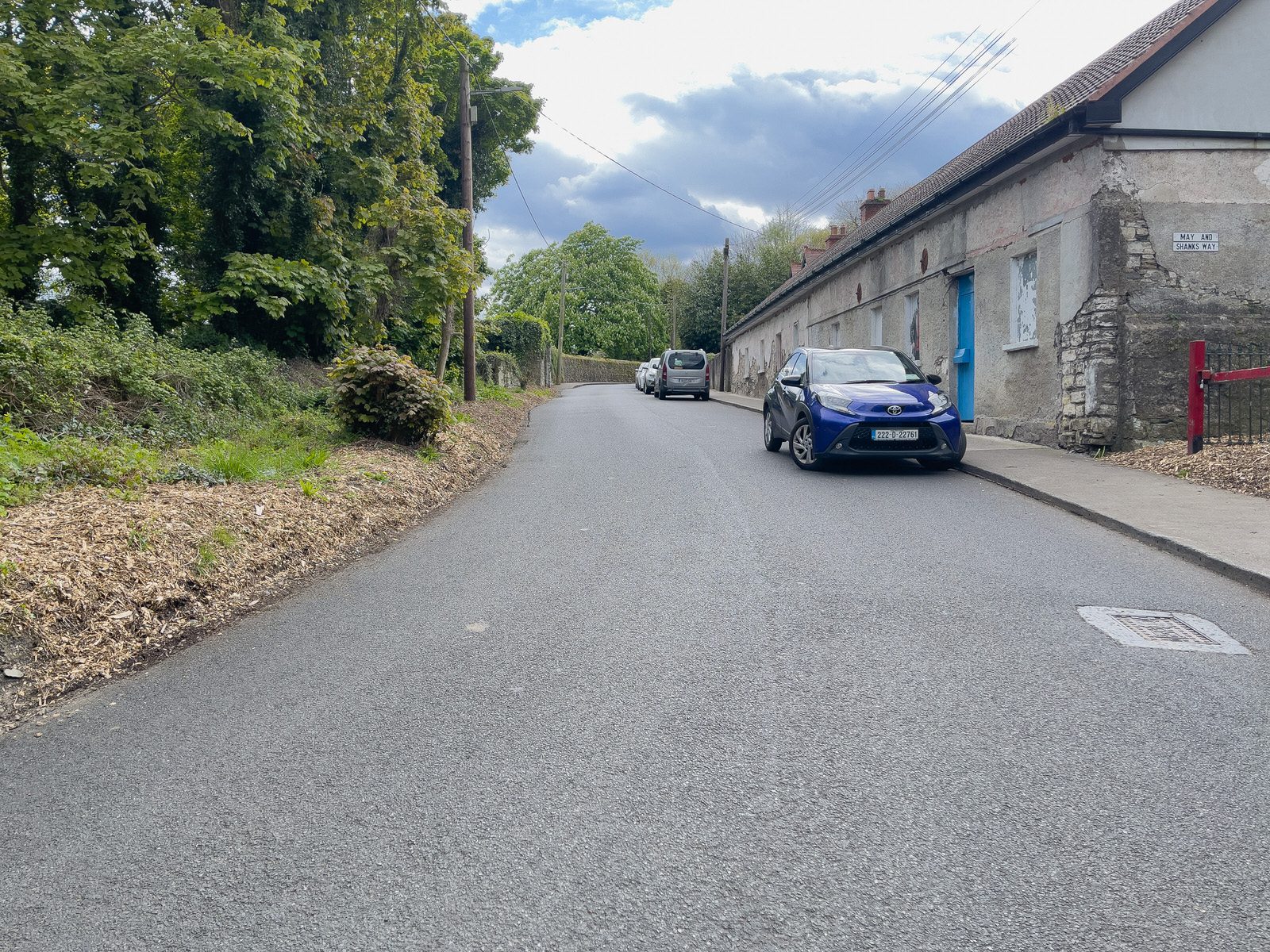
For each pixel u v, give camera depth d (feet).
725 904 7.94
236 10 48.11
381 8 58.54
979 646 14.79
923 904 7.91
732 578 19.38
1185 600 17.52
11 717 12.31
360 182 55.47
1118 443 36.73
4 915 7.86
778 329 100.53
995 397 45.93
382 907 7.94
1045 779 10.19
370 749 11.13
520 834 9.11
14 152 42.06
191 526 19.19
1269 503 25.48
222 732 11.69
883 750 10.96
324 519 22.90
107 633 14.89
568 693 12.90
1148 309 36.37
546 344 162.81
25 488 19.97
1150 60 35.55
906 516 26.23
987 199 46.55
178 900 8.07
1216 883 8.18
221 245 49.44
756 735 11.42
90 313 39.32
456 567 20.74
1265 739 11.20
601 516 26.81
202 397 35.60
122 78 40.70
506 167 100.12
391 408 34.53
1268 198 36.55
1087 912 7.80
